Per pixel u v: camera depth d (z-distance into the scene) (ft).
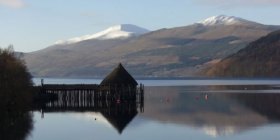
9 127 224.74
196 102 387.34
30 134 205.05
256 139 189.98
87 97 401.08
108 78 397.80
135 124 238.27
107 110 319.47
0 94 242.58
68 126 231.91
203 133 205.87
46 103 381.81
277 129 216.33
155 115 282.77
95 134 206.08
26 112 289.33
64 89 395.96
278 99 406.21
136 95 413.80
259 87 655.35
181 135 200.75
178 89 630.33
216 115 280.72
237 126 227.81
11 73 257.96
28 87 302.86
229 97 442.50
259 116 272.92
